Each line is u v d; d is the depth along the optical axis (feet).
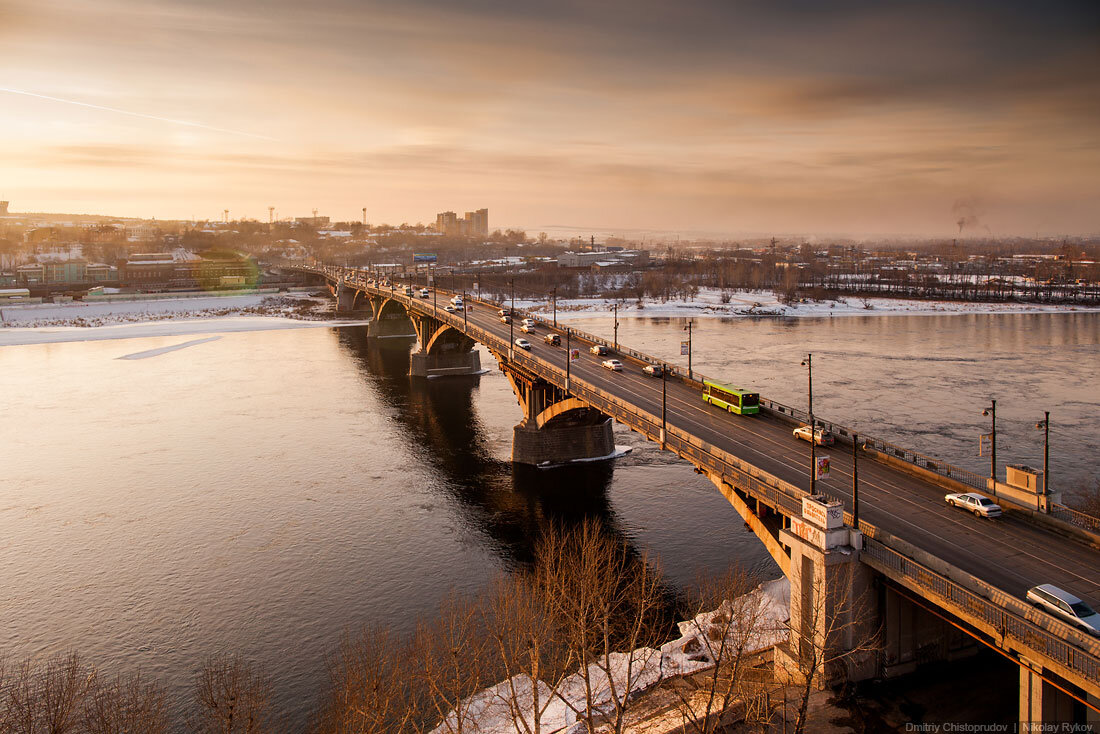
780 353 495.00
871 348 516.32
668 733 122.93
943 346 523.70
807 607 132.26
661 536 221.66
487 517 240.32
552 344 347.77
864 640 124.16
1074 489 232.12
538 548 201.05
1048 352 492.54
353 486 269.64
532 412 297.74
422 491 264.72
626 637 160.86
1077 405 342.44
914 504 150.10
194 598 188.96
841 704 123.65
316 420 362.74
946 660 135.44
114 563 208.13
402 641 163.22
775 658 140.05
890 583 127.95
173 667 158.92
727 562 202.39
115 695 143.95
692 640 155.12
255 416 369.91
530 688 139.95
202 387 437.99
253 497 258.37
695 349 514.27
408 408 388.57
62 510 246.06
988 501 143.84
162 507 249.14
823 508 128.47
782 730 118.83
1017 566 121.29
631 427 209.87
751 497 163.84
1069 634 97.40
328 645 166.20
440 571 203.10
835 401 351.46
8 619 179.32
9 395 413.59
